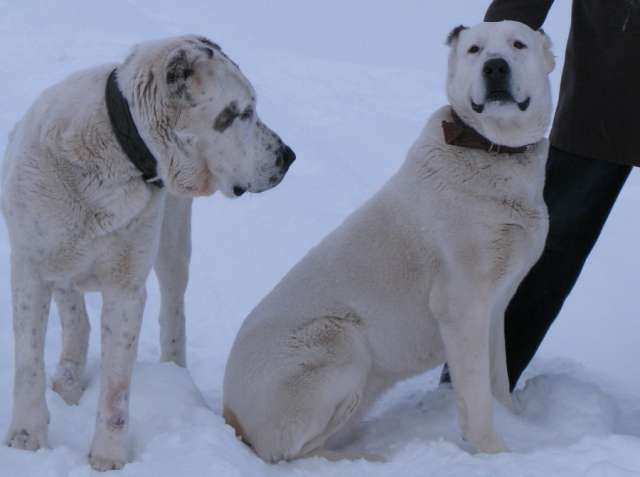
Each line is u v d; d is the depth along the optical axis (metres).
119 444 5.98
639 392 8.55
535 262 7.07
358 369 6.86
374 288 6.88
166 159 6.00
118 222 5.97
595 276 11.01
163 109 5.88
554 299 7.74
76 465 5.84
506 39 6.55
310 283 7.01
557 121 7.40
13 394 6.37
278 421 6.58
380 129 16.25
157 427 6.39
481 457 6.29
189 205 7.71
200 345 9.08
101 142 5.85
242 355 6.84
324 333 6.77
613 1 7.01
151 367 7.02
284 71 19.64
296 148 14.46
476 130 6.62
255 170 6.21
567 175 7.43
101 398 6.03
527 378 8.43
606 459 6.06
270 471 6.27
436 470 6.18
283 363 6.66
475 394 6.57
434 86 19.75
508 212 6.52
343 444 7.20
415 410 7.42
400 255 6.84
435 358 7.15
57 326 8.43
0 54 17.77
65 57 17.70
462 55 6.71
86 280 6.29
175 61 5.81
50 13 20.97
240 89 6.04
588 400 7.32
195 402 6.80
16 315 6.06
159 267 7.69
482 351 6.59
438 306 6.68
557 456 6.18
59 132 5.83
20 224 5.93
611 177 7.38
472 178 6.55
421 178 6.77
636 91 6.98
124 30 21.41
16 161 5.94
